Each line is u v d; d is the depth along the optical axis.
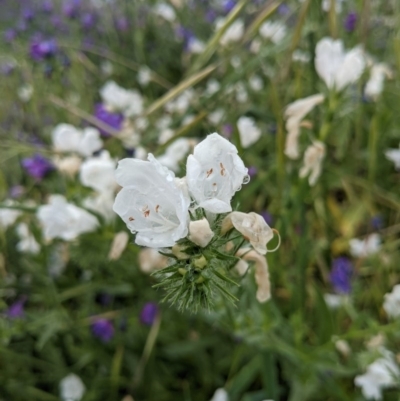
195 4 0.51
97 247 0.24
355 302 0.28
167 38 0.49
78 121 0.38
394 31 0.36
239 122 0.29
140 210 0.11
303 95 0.32
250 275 0.20
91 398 0.26
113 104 0.36
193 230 0.11
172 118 0.33
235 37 0.36
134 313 0.28
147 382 0.27
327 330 0.21
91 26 0.49
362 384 0.21
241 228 0.13
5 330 0.24
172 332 0.28
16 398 0.27
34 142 0.38
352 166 0.33
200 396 0.27
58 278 0.30
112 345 0.27
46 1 0.56
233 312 0.20
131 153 0.30
